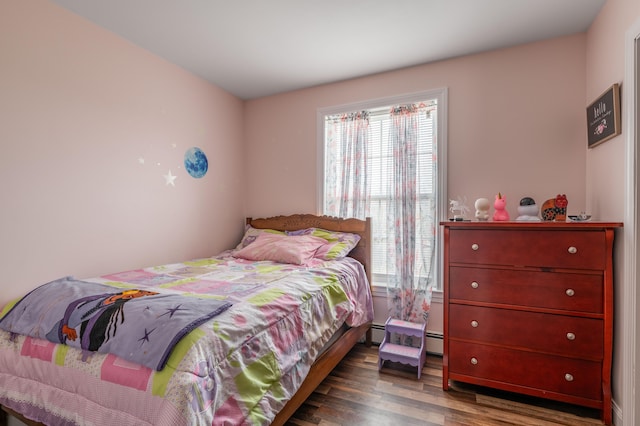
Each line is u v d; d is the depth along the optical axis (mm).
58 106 1938
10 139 1733
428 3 1938
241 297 1515
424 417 1759
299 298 1701
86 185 2084
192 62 2686
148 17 2068
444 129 2607
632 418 1561
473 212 2531
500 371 1922
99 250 2154
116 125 2262
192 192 2881
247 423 1156
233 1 1917
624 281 1628
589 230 1724
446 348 2053
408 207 2701
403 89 2775
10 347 1392
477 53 2527
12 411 1403
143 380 1033
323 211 3119
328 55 2564
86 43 2082
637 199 1559
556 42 2309
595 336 1714
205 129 3020
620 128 1708
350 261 2623
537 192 2350
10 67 1730
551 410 1826
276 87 3184
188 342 1077
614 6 1789
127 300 1331
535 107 2359
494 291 1937
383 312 2855
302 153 3227
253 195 3488
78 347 1201
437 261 2674
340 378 2197
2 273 1704
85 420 1113
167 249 2645
